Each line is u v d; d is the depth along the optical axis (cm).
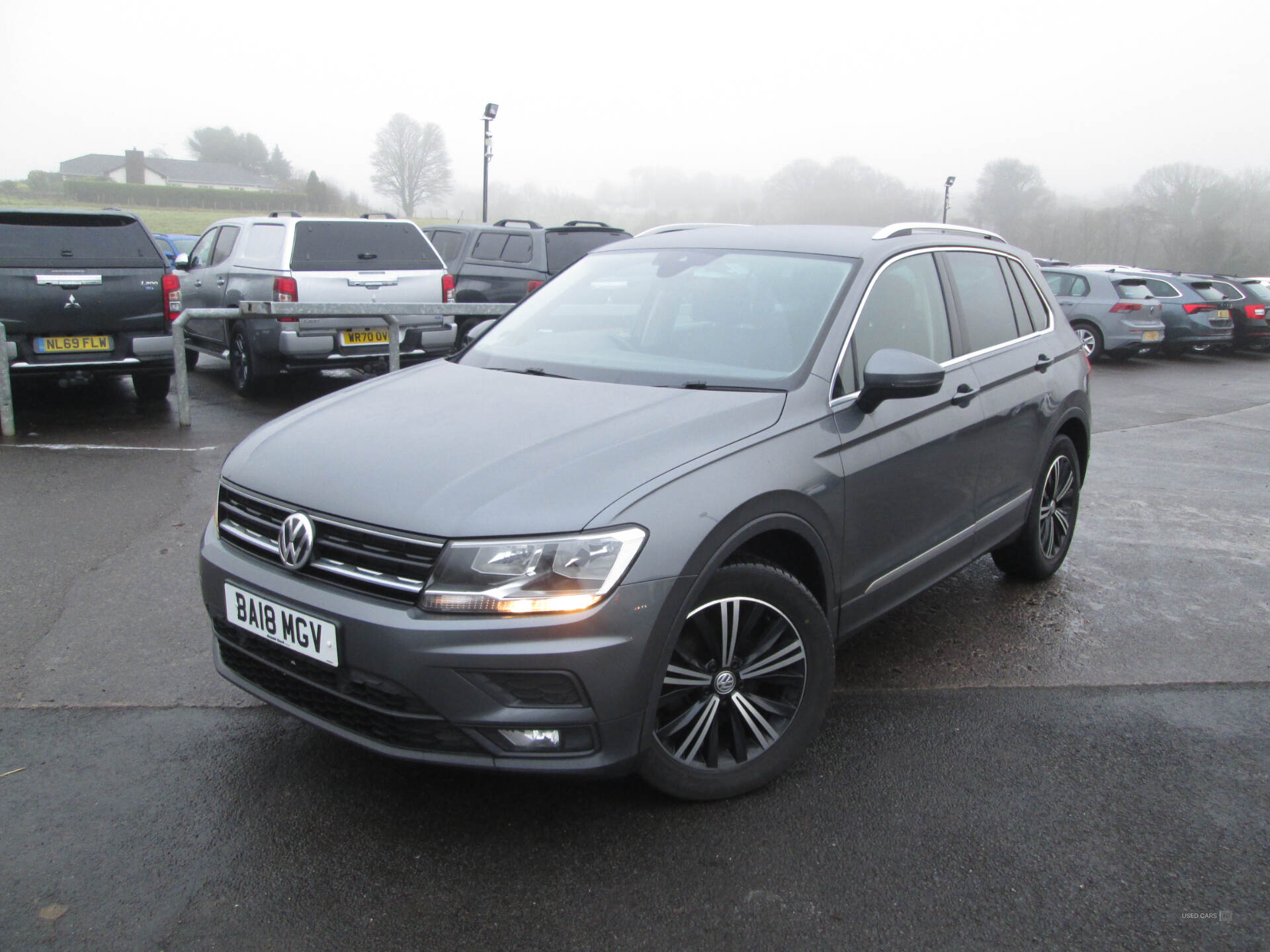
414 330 973
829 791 305
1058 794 307
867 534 335
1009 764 325
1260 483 756
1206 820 296
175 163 11975
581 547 250
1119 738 345
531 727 251
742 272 379
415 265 980
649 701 262
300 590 268
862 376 342
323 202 8450
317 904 249
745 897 255
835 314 345
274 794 296
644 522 258
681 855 271
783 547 315
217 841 273
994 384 412
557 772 255
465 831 280
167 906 247
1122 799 306
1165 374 1580
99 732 330
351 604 257
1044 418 452
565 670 248
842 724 350
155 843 271
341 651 258
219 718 342
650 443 281
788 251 384
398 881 258
